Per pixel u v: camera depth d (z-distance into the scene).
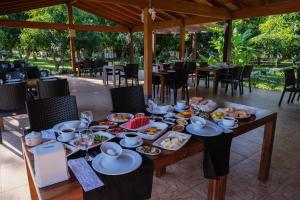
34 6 7.75
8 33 11.02
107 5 8.32
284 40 8.36
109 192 0.99
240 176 2.23
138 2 4.83
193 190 2.02
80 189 0.94
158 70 5.60
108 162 1.14
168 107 1.99
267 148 2.08
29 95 3.80
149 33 4.98
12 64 6.50
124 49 13.84
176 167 2.38
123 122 1.72
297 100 5.36
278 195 1.97
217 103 2.29
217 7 6.39
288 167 2.41
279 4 5.76
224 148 1.49
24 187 2.03
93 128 1.58
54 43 11.28
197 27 9.46
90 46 12.79
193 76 7.37
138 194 1.10
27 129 1.68
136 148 1.30
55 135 1.44
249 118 1.83
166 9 5.28
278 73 7.80
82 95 5.77
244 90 6.65
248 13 6.45
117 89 2.26
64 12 11.58
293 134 3.30
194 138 1.44
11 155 2.58
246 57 8.91
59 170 0.97
